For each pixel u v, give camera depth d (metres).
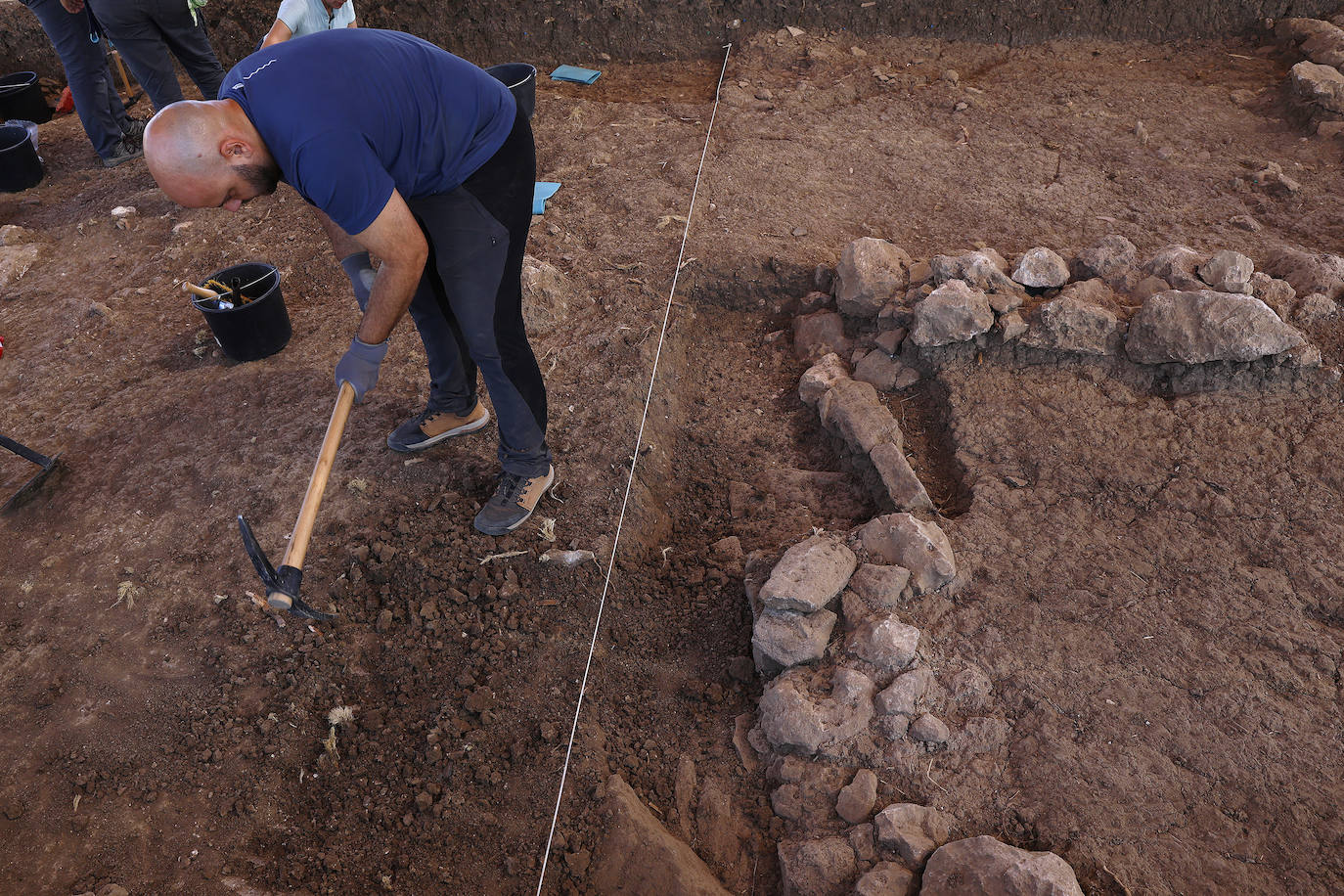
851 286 3.97
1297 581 2.80
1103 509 3.09
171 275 4.69
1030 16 6.38
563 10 6.77
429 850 2.44
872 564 2.89
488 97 2.51
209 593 3.05
